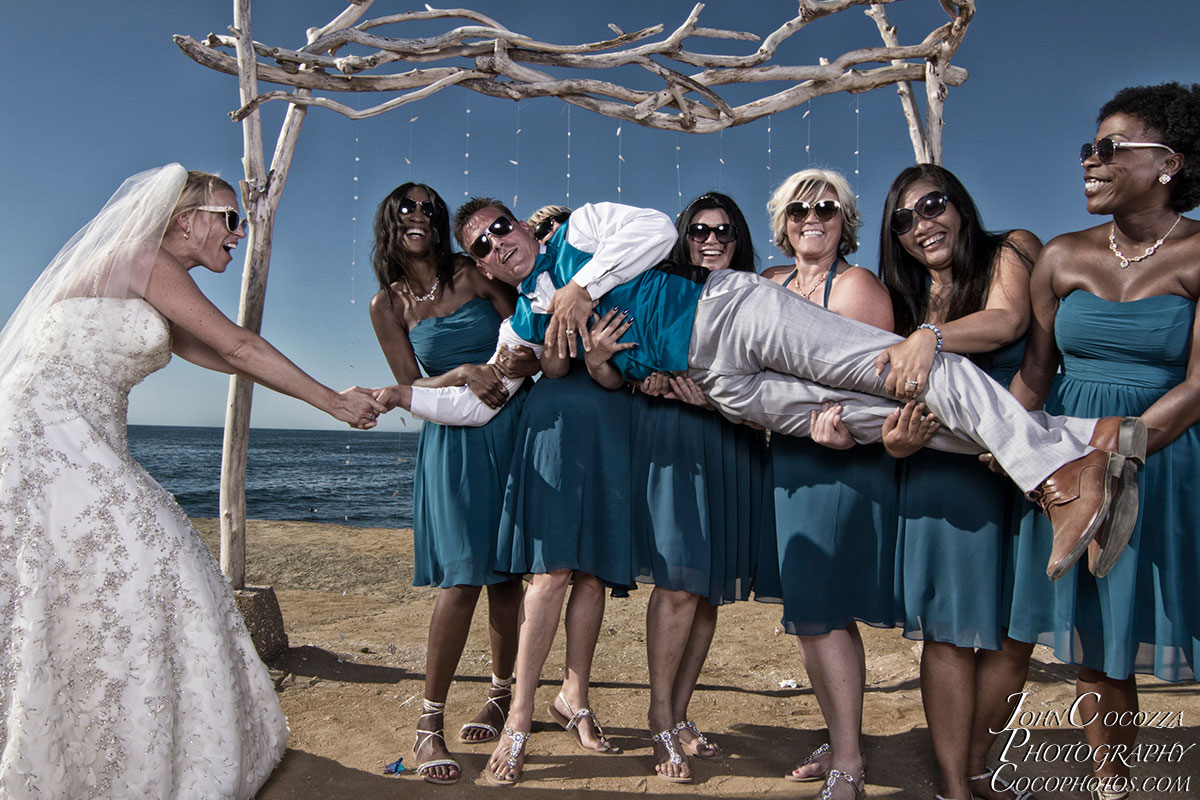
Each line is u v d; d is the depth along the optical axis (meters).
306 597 6.45
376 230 3.32
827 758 3.00
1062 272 2.70
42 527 2.40
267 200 4.14
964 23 4.47
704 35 4.61
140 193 2.74
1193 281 2.48
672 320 2.81
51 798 2.27
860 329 2.68
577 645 3.25
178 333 2.98
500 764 2.93
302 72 4.20
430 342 3.34
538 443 2.96
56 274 2.70
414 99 4.39
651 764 3.10
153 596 2.50
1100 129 2.59
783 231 3.14
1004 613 2.74
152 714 2.42
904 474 2.80
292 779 2.96
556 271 2.96
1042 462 2.40
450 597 3.05
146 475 2.73
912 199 2.84
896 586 2.81
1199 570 2.49
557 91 4.53
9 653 2.30
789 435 2.87
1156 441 2.47
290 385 2.88
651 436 3.00
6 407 2.50
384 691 3.97
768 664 4.56
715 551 2.98
